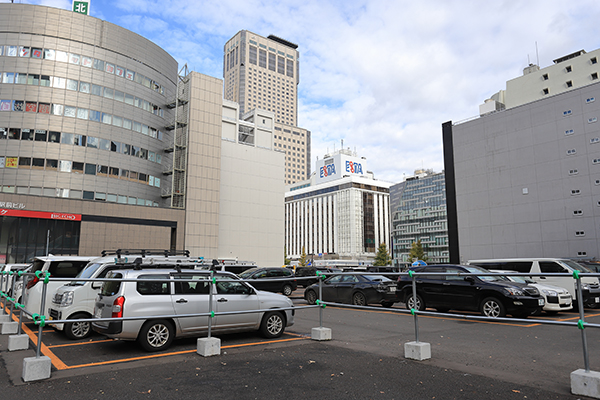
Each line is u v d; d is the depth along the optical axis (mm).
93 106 44000
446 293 13258
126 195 45406
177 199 50156
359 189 139500
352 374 5828
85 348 8156
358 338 9211
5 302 11961
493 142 54594
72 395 4926
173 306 7953
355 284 16234
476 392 4965
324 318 13094
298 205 161125
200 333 8250
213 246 49938
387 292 15570
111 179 44344
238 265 24141
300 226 158875
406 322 12031
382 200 145000
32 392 5059
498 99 62875
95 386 5301
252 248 56125
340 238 139375
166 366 6391
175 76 54594
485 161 55156
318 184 153250
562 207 47250
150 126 49156
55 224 39781
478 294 12453
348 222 136875
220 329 8492
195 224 48812
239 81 195875
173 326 7934
